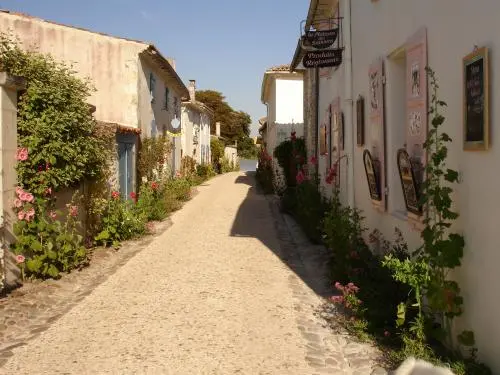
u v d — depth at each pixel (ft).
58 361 15.16
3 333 17.61
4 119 21.74
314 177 45.11
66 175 25.21
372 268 20.52
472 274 13.37
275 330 17.76
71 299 21.75
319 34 31.24
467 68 13.43
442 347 14.98
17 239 22.57
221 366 14.80
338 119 35.27
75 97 26.61
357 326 17.13
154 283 23.99
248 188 83.46
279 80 81.25
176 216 47.80
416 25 18.03
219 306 20.43
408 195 18.24
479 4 12.85
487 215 12.55
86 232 30.94
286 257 29.76
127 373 14.32
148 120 53.31
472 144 13.10
